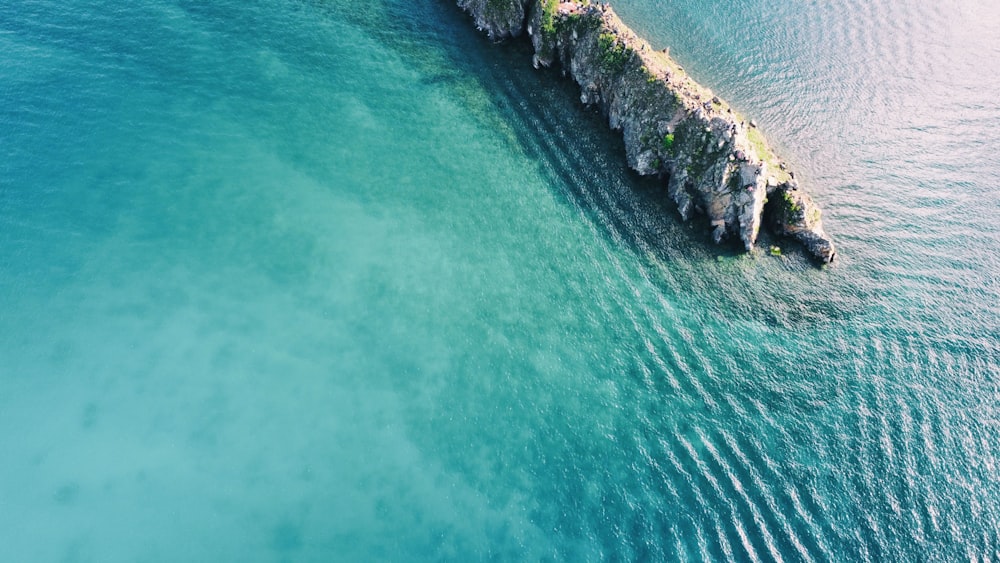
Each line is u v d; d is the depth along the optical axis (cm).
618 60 5831
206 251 5075
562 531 3816
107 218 5200
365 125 6103
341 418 4241
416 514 3856
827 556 3619
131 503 3806
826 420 4153
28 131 5709
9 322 4556
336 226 5303
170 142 5781
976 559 3562
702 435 4141
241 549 3662
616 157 5753
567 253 5166
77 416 4156
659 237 5172
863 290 4766
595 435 4194
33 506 3775
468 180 5691
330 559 3647
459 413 4303
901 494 3812
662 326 4684
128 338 4541
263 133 5950
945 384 4259
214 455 4025
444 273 5056
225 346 4547
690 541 3728
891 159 5566
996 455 3931
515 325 4747
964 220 5134
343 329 4697
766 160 5259
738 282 4866
